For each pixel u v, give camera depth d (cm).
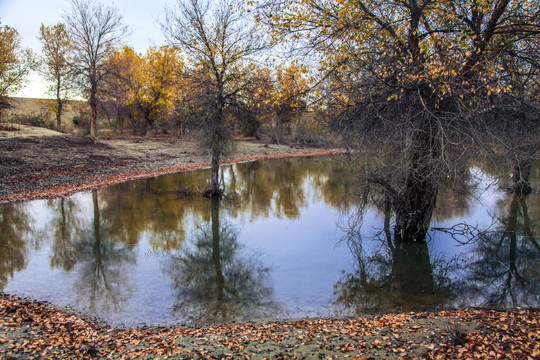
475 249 1421
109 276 1143
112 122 6162
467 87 991
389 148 1053
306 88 1124
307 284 1100
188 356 624
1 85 3625
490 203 2084
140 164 3556
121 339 719
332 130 1167
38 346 654
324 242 1517
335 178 3222
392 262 1293
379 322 779
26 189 2362
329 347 649
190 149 4638
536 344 575
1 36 3572
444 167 1028
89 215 1892
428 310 911
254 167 4000
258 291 1045
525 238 1546
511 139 1005
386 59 1047
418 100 1027
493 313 815
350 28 1058
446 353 582
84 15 3559
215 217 1939
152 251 1407
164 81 4731
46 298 966
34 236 1539
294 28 1153
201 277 1156
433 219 1786
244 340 693
